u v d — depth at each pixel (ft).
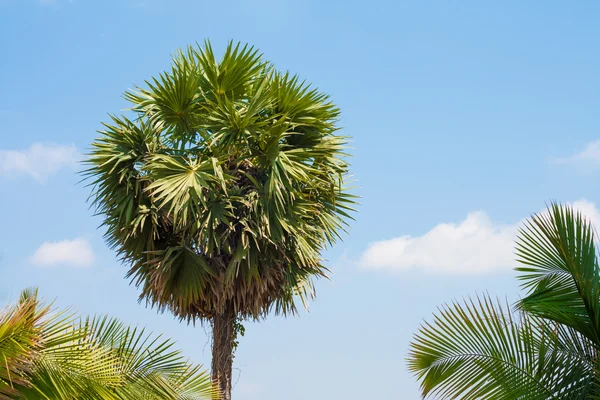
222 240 29.12
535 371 15.72
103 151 29.94
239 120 28.71
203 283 29.09
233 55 30.09
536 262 16.61
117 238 30.71
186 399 18.34
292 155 29.63
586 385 15.07
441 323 16.42
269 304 31.48
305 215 29.60
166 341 18.31
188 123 30.76
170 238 31.24
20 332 12.69
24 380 13.00
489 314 16.07
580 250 15.26
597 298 14.96
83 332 15.11
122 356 17.78
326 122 30.99
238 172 30.68
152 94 30.48
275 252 30.25
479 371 16.01
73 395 13.85
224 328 30.78
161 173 28.19
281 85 29.89
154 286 29.71
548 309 15.97
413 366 16.78
